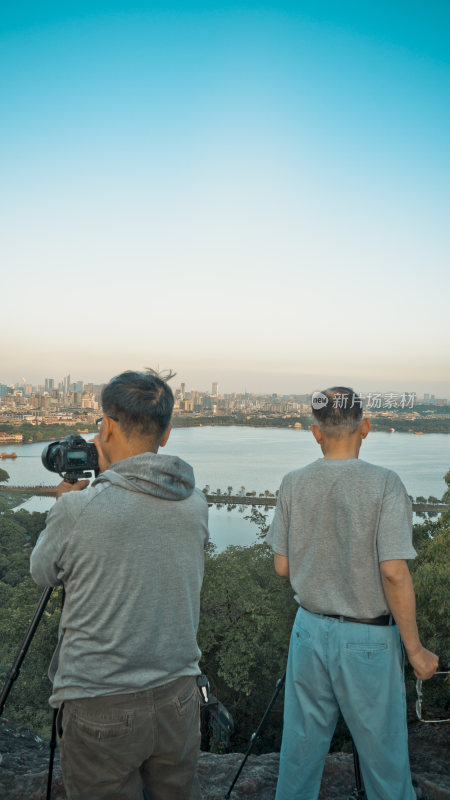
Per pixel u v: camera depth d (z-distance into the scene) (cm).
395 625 201
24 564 5731
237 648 1499
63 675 152
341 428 209
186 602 159
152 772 162
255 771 302
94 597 148
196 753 166
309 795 207
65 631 155
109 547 147
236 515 11238
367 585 194
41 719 1329
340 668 196
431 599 792
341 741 984
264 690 1564
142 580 149
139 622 149
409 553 186
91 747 148
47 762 314
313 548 204
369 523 192
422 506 10288
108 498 151
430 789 277
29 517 7644
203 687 170
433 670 190
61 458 172
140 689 149
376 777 196
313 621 205
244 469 17212
